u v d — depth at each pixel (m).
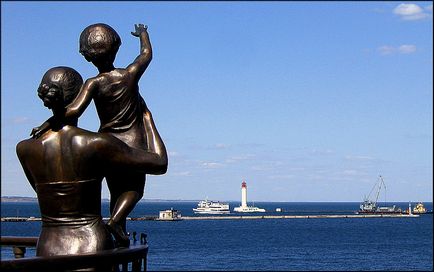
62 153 5.38
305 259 59.72
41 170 5.42
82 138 5.38
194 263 55.16
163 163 5.84
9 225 109.62
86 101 5.61
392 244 77.38
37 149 5.41
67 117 5.49
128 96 5.92
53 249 5.36
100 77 5.82
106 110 5.89
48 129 5.48
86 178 5.42
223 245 75.56
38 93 5.48
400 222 139.38
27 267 4.39
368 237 89.38
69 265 4.67
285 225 126.25
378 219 157.50
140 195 5.91
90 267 4.83
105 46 5.84
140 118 6.03
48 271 4.54
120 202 5.79
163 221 145.38
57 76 5.50
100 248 5.40
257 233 98.38
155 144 5.97
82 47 5.90
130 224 128.38
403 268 52.41
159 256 61.53
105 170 5.53
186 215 182.12
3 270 4.26
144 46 6.21
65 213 5.41
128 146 5.60
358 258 60.78
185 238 86.75
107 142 5.42
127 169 5.59
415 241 82.19
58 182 5.38
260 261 57.72
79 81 5.66
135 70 5.99
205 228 113.25
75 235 5.39
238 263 55.69
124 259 5.16
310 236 91.69
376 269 51.62
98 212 5.54
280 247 73.12
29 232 87.12
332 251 68.38
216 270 49.88
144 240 5.88
